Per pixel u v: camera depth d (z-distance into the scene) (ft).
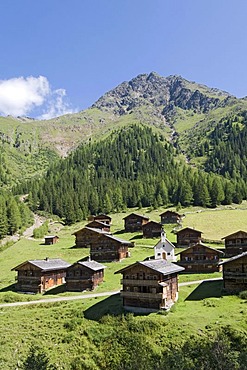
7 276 324.39
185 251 300.61
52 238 453.99
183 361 120.26
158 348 155.94
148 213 595.88
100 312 200.75
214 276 270.46
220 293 217.56
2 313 219.20
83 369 152.25
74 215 598.34
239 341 151.33
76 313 202.59
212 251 294.05
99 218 539.70
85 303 222.07
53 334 180.86
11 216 524.93
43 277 280.92
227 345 131.44
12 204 546.67
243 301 197.06
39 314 208.85
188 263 296.51
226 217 504.84
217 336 142.61
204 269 291.79
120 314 192.65
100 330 180.75
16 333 184.75
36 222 615.98
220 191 609.83
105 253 352.49
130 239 439.63
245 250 329.31
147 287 203.41
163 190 653.71
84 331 180.75
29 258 383.04
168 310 192.75
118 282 275.39
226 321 168.86
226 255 334.85
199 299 212.02
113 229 510.99
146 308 198.70
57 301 237.25
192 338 157.58
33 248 429.79
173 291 215.72
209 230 444.14
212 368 114.62
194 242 383.65
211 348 126.93
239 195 625.00
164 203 646.33
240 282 218.79
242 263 220.43
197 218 510.17
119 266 324.39
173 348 146.41
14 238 507.71
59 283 298.56
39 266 278.67
